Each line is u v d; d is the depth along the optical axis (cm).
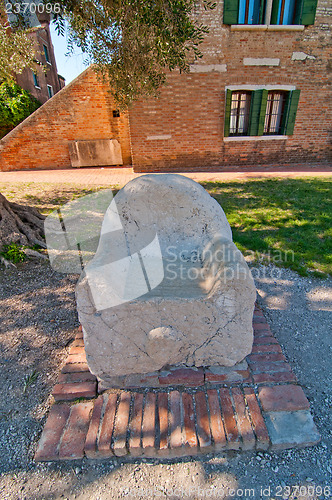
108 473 182
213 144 950
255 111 913
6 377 246
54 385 237
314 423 201
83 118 1048
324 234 464
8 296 350
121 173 969
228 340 226
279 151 978
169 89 864
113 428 197
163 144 938
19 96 1177
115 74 561
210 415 203
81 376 235
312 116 940
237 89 877
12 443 198
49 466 186
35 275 390
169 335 218
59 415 210
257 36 823
